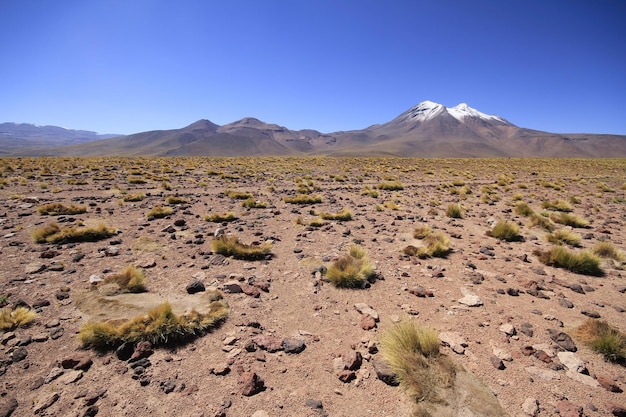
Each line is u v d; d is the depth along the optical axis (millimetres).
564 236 10242
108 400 3545
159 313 4746
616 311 5824
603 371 4227
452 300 6137
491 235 10859
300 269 7402
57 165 31328
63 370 3955
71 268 6977
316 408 3547
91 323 4840
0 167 26766
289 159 54875
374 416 3475
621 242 10305
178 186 21500
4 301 5430
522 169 40812
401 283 6844
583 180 28531
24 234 9367
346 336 4902
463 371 4094
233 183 24344
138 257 7809
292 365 4227
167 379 3879
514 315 5602
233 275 6777
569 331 5129
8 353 4215
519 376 4070
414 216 13594
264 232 10477
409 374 3918
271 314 5445
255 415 3428
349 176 31172
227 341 4613
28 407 3410
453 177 32188
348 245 9305
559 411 3520
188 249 8531
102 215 12094
